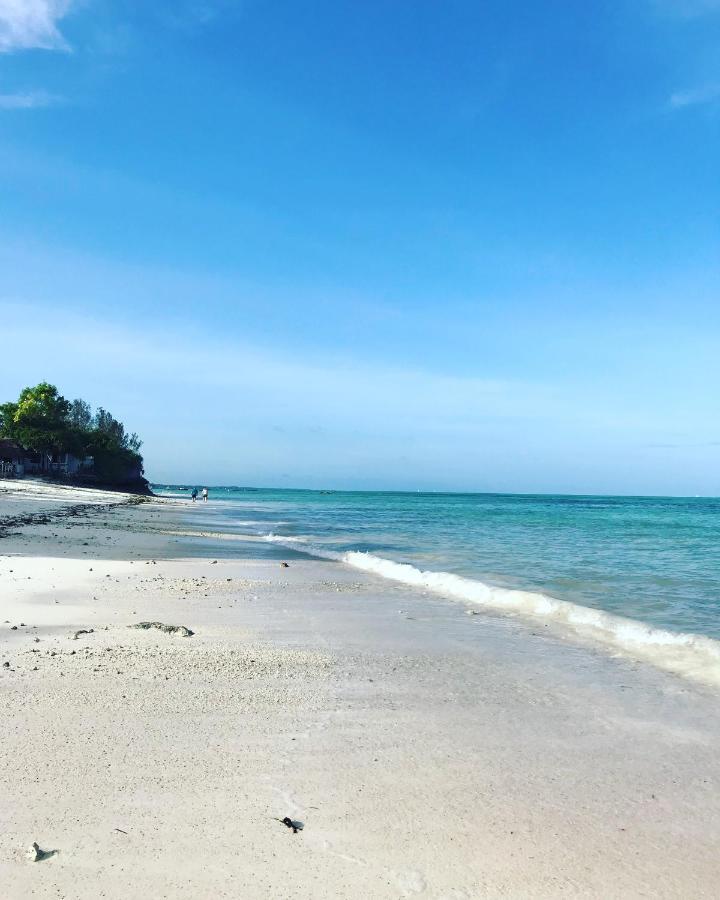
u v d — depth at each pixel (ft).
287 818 15.02
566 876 13.28
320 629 36.45
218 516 190.60
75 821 14.48
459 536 115.44
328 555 80.18
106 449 389.39
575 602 46.47
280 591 49.88
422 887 12.70
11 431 328.70
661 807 16.37
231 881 12.57
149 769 17.24
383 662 29.60
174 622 36.65
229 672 26.58
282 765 17.94
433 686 26.13
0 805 15.06
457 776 17.79
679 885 13.10
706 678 27.89
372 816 15.35
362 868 13.24
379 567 66.44
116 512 168.14
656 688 26.50
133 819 14.67
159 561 66.39
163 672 26.03
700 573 62.54
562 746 20.22
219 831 14.33
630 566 68.18
